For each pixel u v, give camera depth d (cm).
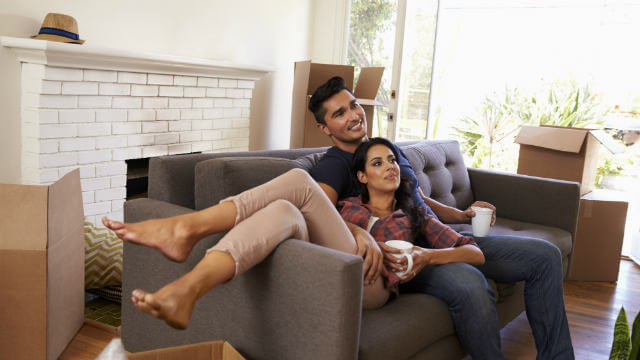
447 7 689
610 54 615
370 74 363
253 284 139
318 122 200
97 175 281
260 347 138
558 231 268
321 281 123
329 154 193
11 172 256
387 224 170
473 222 203
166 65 302
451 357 165
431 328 152
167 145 321
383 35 445
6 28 249
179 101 325
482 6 668
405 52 436
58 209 176
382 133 455
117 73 281
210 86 346
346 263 120
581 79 647
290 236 136
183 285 112
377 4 446
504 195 293
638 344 131
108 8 294
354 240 151
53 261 173
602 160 530
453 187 288
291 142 364
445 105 729
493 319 160
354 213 171
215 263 120
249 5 398
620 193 334
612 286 310
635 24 582
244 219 135
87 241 227
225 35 380
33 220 167
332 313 121
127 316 178
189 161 183
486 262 196
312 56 479
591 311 268
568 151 307
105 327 200
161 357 130
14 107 254
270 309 135
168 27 333
